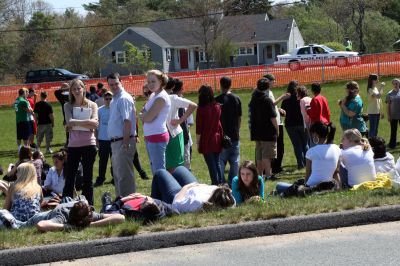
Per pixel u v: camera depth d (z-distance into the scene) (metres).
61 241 8.81
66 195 12.34
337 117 30.06
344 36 96.44
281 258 8.34
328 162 11.65
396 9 110.19
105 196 10.52
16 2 108.50
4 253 8.45
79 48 92.50
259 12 118.88
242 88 48.09
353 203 9.95
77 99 12.22
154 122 11.80
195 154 21.81
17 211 10.45
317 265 8.00
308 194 11.15
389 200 10.10
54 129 33.59
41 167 15.02
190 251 8.82
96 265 8.38
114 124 12.09
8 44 100.75
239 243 9.09
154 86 11.83
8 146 28.86
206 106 13.41
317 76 46.97
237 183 11.05
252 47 94.38
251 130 15.27
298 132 16.97
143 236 8.95
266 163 15.28
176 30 97.06
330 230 9.51
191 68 96.69
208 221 9.45
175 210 10.05
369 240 8.92
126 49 93.06
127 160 12.13
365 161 11.90
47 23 102.62
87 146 12.20
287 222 9.44
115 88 12.05
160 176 10.60
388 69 45.75
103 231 9.05
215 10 87.31
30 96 27.19
